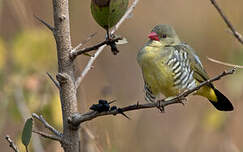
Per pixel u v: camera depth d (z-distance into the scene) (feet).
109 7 18.63
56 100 33.04
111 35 20.06
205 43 56.90
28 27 42.39
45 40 36.22
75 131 21.25
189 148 45.32
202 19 57.26
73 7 52.31
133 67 53.01
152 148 44.68
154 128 46.37
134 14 56.95
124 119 43.80
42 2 48.52
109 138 34.09
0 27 46.01
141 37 55.88
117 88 51.16
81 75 21.91
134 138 44.09
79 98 34.40
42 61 35.81
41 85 33.78
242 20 55.31
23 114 32.94
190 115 48.52
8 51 36.22
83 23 52.42
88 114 20.76
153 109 47.55
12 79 33.94
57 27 21.29
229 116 42.16
